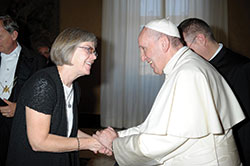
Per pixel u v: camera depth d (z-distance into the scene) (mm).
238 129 1834
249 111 1786
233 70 1844
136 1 5867
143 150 1383
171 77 1458
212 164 1356
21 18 5848
